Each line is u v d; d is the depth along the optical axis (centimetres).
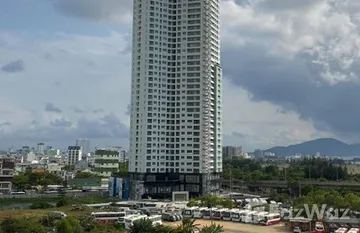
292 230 15588
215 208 19025
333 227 15225
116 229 14762
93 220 15262
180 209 19138
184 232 11581
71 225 13012
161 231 11725
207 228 10475
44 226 13662
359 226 15050
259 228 16138
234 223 17312
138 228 11862
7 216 16100
